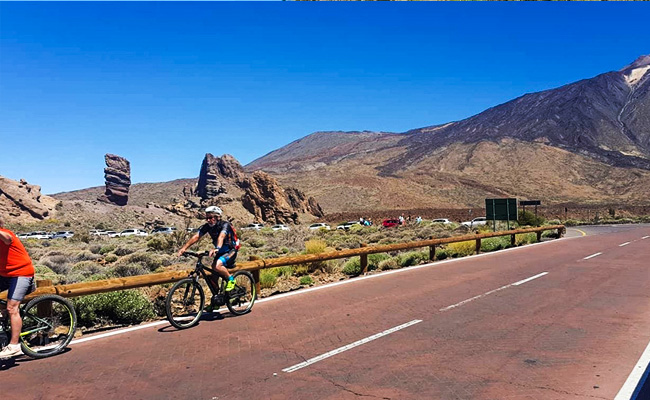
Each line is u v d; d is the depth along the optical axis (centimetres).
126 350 702
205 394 541
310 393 541
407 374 595
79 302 873
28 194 11950
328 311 942
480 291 1152
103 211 13250
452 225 6197
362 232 6159
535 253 2102
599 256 1947
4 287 641
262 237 5291
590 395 530
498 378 580
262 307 985
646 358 647
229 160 19462
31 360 663
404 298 1068
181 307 981
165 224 10412
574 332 780
